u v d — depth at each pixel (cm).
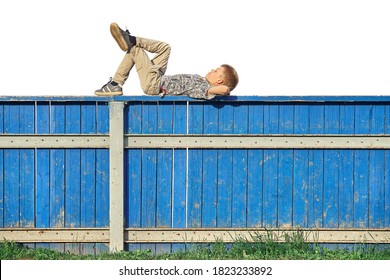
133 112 812
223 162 813
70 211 818
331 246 817
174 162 814
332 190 814
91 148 815
